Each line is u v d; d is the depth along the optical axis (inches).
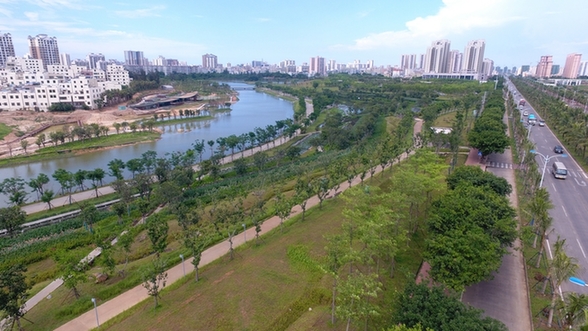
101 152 4232.3
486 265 1204.5
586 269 1513.3
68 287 1353.3
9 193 2632.9
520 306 1291.8
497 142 2908.5
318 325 1161.4
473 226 1330.0
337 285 1165.7
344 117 5698.8
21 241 1959.9
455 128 3555.6
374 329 1152.2
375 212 1514.5
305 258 1544.0
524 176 2549.2
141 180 2517.2
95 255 1749.5
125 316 1250.6
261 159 3253.0
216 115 7204.7
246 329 1144.2
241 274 1450.5
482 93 6855.3
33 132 4852.4
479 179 1850.4
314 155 3725.4
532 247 1673.2
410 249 1652.3
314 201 2327.8
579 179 2674.7
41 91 6107.3
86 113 6053.2
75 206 2496.3
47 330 1209.4
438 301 954.1
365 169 2524.6
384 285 1384.1
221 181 2970.0
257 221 1809.8
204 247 1713.8
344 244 1342.3
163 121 6235.2
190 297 1320.1
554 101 5679.1
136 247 1843.0
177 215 2078.0
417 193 1818.4
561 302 1127.0
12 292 1149.7
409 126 4261.8
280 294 1312.7
